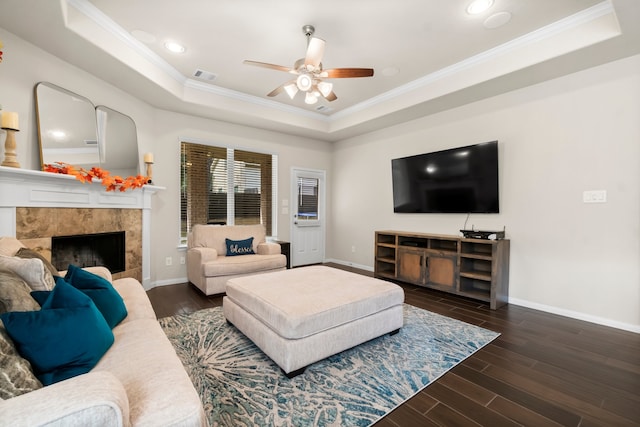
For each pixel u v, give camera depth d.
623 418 1.52
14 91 2.44
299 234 5.64
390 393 1.71
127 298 2.00
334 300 2.11
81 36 2.44
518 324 2.77
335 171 6.05
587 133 2.87
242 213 4.95
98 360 1.19
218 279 3.54
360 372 1.93
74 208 2.85
